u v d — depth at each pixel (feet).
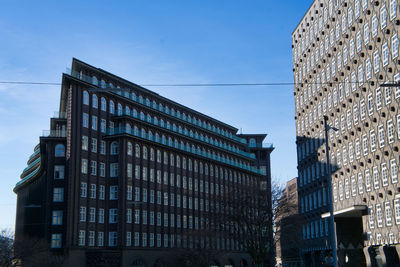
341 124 197.98
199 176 339.57
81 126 259.80
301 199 251.19
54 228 253.44
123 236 260.83
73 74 262.06
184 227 313.94
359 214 188.03
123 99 289.74
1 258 222.69
